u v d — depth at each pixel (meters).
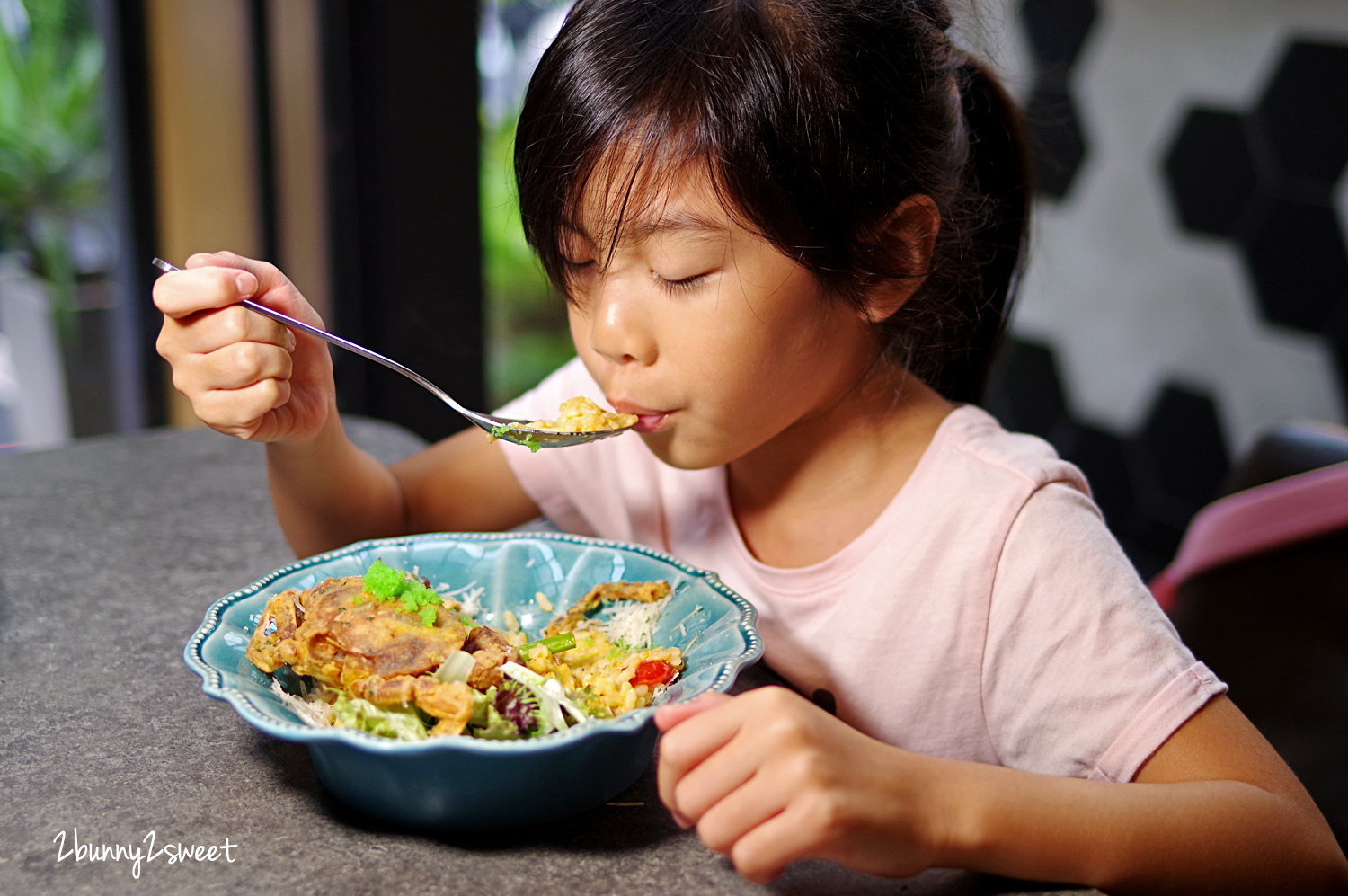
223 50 2.25
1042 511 0.86
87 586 1.01
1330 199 2.50
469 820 0.63
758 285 0.75
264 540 1.14
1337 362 2.54
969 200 0.96
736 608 0.76
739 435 0.81
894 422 0.96
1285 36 2.52
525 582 0.88
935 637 0.88
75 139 3.60
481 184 2.28
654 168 0.73
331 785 0.66
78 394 3.50
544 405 1.21
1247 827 0.67
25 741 0.74
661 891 0.60
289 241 2.32
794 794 0.57
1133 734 0.76
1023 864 0.62
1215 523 1.31
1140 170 2.85
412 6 2.11
